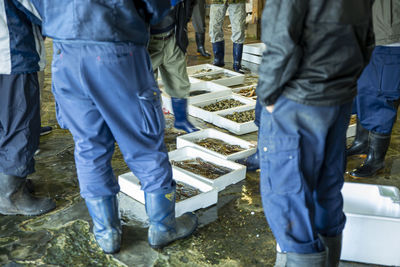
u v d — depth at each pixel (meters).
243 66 6.69
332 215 1.77
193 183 2.84
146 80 1.91
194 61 6.89
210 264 2.12
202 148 3.35
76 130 1.94
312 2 1.36
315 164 1.56
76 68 1.79
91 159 1.98
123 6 1.73
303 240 1.62
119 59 1.78
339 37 1.41
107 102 1.83
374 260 2.11
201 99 4.62
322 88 1.44
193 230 2.38
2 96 2.29
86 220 2.49
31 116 2.40
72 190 2.84
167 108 4.48
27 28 2.24
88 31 1.73
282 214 1.60
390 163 3.29
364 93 2.87
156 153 1.99
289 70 1.41
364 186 2.34
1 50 2.17
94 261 2.13
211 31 6.32
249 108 4.36
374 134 2.98
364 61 1.62
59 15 1.76
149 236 2.23
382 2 2.60
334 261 1.83
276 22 1.37
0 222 2.46
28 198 2.54
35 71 2.36
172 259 2.16
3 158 2.41
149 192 2.11
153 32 3.16
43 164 3.20
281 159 1.54
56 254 2.18
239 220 2.52
